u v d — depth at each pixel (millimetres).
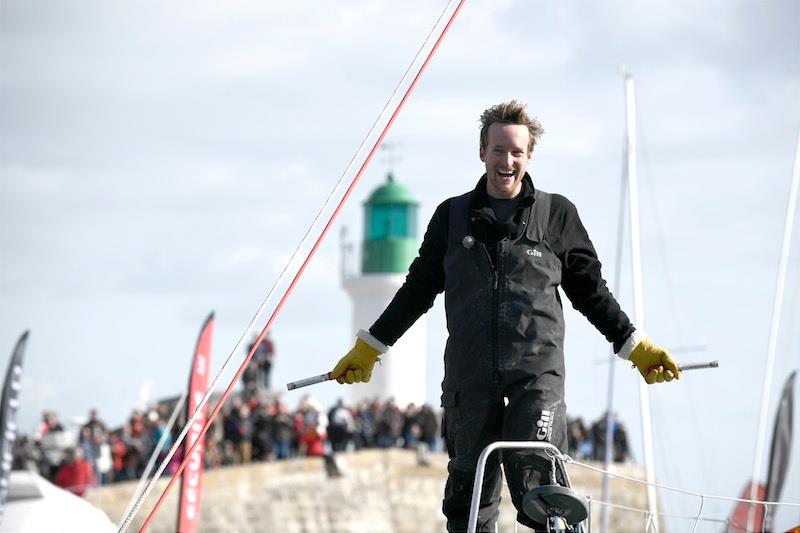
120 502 48938
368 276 82562
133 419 50906
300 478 57281
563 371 8398
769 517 15672
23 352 18891
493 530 8484
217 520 54938
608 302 8609
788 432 21578
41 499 16922
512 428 8227
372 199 83875
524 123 8500
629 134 22844
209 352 19219
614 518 58469
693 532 8867
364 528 58531
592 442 59219
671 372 8531
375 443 60812
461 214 8570
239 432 55969
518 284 8383
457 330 8430
